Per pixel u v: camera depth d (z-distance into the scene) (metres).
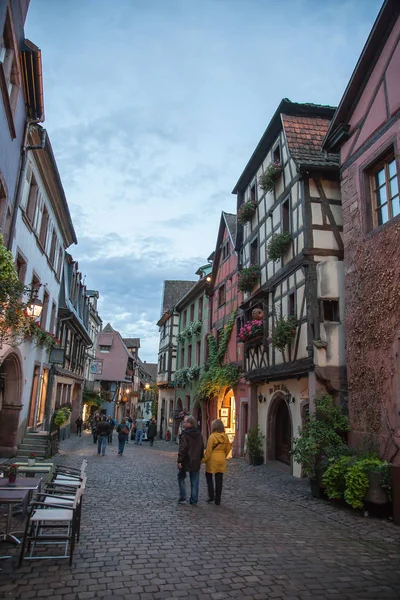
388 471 7.14
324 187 12.32
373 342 8.71
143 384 64.81
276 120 14.41
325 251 11.76
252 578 4.21
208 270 27.17
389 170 9.03
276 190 14.44
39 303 9.12
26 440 12.89
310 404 10.83
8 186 9.16
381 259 8.64
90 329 35.06
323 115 14.11
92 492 8.22
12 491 4.91
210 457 7.85
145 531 5.66
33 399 14.80
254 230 16.53
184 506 7.39
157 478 10.60
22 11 8.52
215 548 5.08
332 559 4.90
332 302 11.30
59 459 13.09
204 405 22.69
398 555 5.17
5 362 11.65
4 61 8.30
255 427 15.24
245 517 6.83
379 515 7.19
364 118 9.74
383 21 9.04
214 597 3.76
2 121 8.13
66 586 3.84
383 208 9.12
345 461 7.98
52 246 16.39
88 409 34.75
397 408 7.83
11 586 3.79
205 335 24.28
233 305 19.83
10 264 6.23
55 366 17.94
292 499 8.66
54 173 13.65
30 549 4.71
